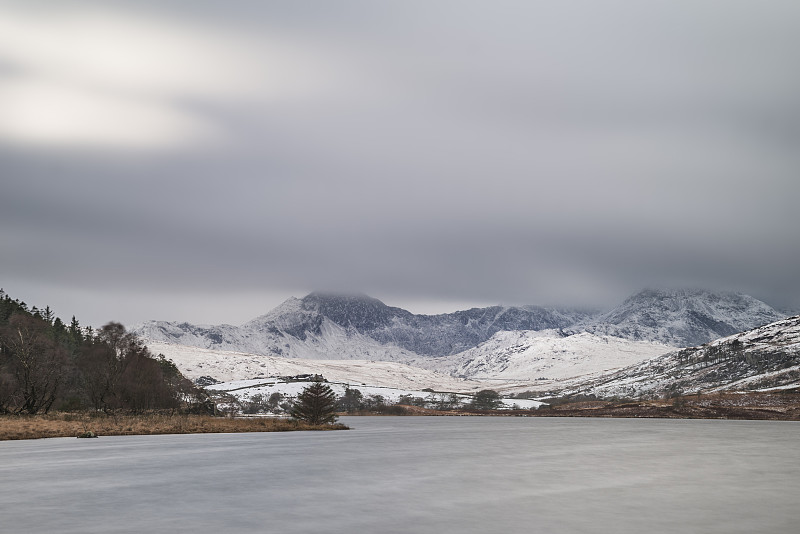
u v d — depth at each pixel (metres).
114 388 162.12
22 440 101.38
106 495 48.72
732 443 109.56
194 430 126.12
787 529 38.16
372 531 37.22
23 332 145.12
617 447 99.38
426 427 187.88
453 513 42.31
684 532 37.28
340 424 161.00
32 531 37.06
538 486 54.31
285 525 38.66
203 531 37.09
